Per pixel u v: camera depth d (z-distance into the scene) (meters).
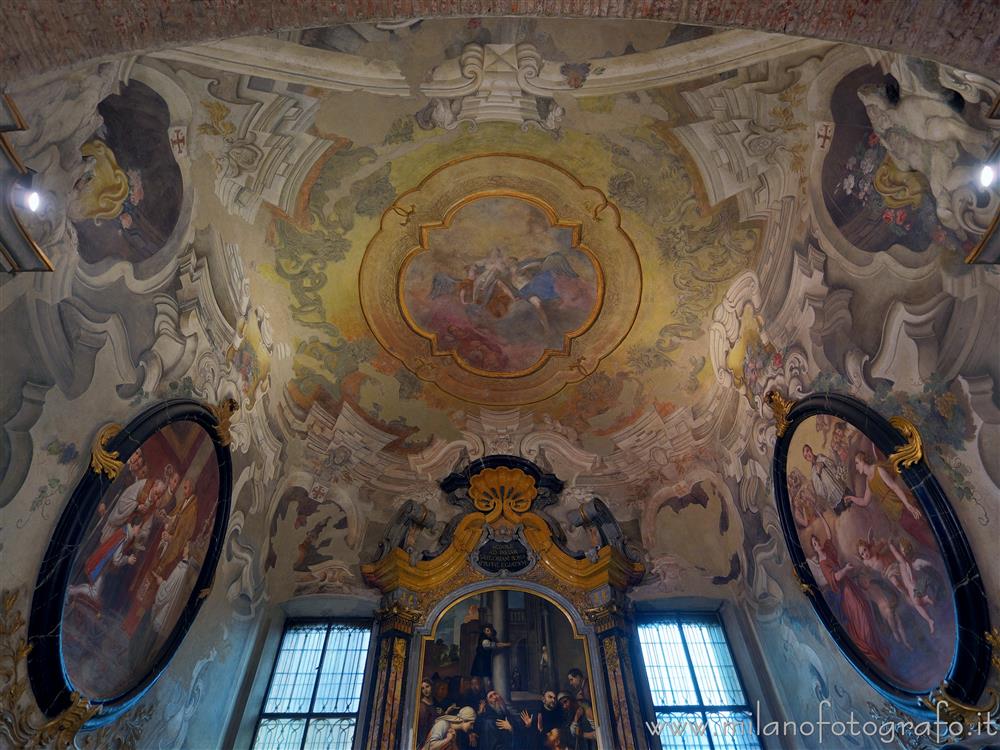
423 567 11.97
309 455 12.55
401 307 12.63
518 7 4.85
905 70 6.93
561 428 13.55
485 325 13.05
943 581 7.01
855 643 8.65
